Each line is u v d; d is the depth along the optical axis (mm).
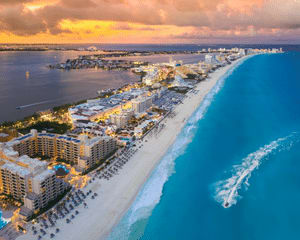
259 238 145000
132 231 149000
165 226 153750
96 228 149375
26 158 181625
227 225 154875
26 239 138875
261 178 196250
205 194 181375
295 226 152750
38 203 159375
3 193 177625
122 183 191500
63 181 185375
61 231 145750
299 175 199000
